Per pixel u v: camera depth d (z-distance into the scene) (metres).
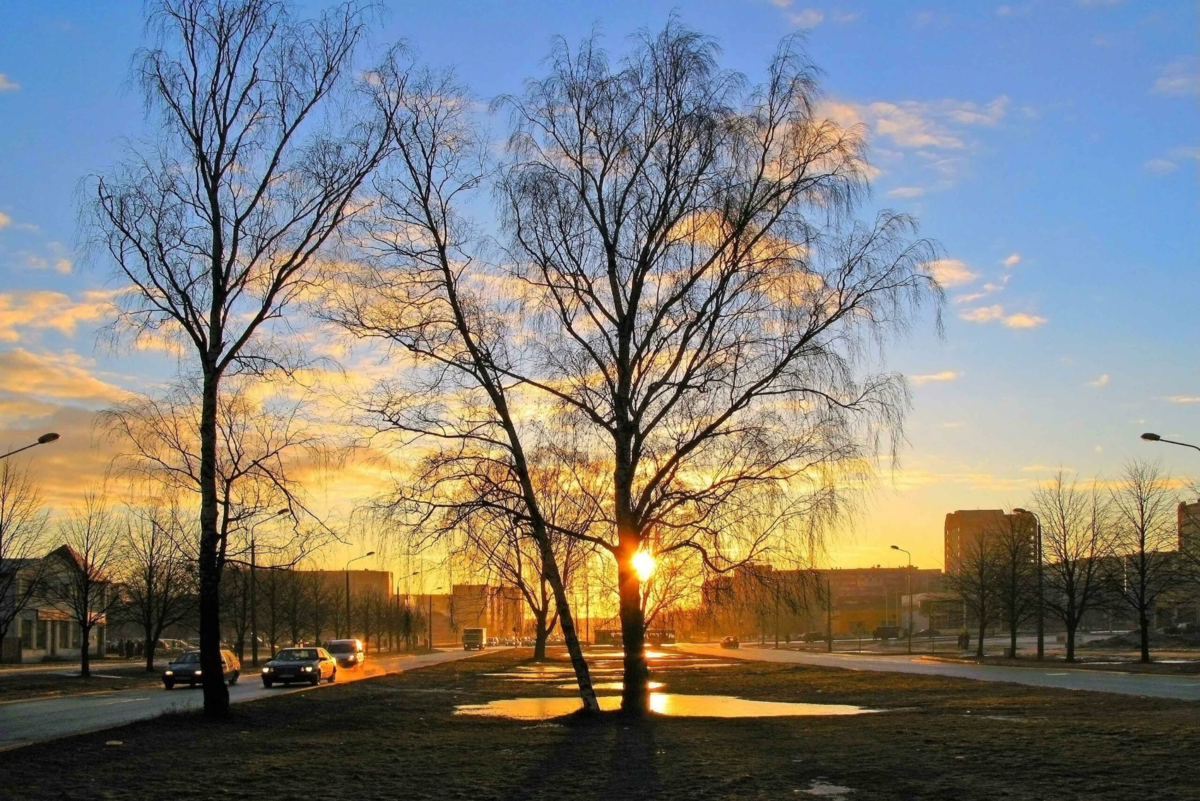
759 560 22.84
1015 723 23.28
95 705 34.91
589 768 16.88
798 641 148.25
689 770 16.47
